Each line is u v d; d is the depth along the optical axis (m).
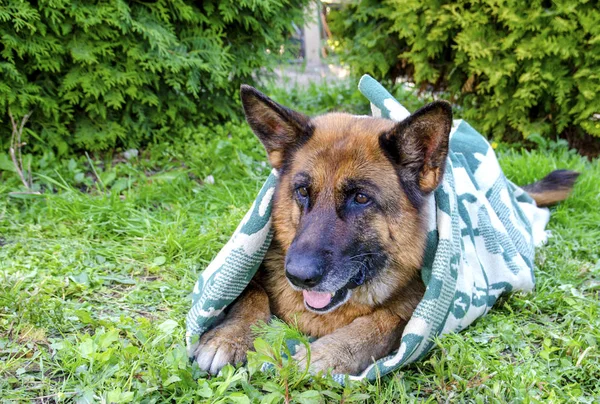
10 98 1.34
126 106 1.54
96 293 0.94
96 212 1.20
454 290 0.79
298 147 0.84
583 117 1.67
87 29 1.41
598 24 1.58
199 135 1.59
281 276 0.88
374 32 1.96
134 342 0.79
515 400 0.70
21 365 0.74
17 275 0.93
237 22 1.70
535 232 1.21
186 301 0.92
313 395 0.67
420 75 1.87
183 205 1.31
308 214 0.80
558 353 0.82
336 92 2.23
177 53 1.53
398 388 0.72
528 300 0.96
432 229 0.83
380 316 0.84
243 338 0.79
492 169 1.09
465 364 0.76
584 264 1.10
